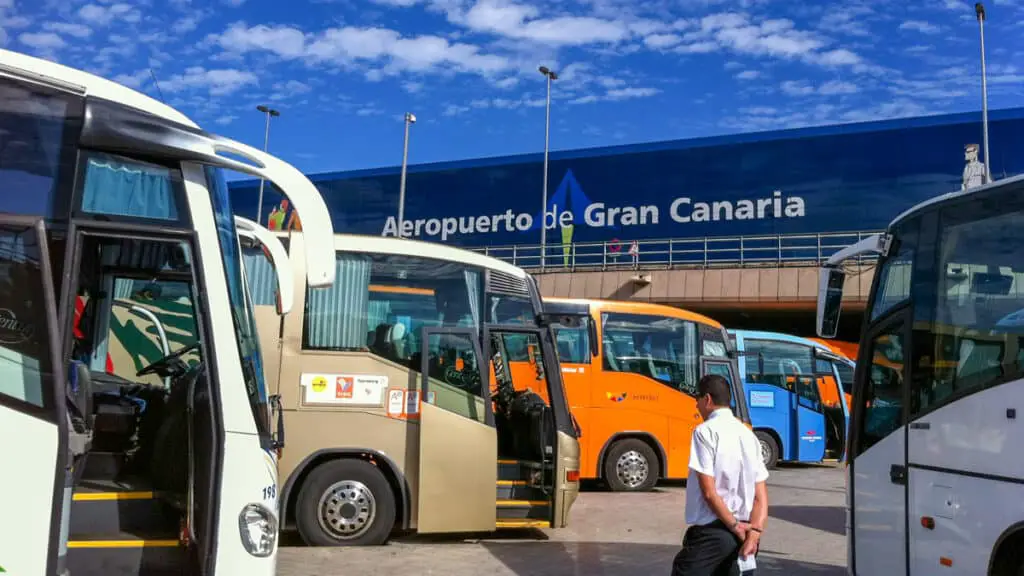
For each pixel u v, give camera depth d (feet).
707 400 15.89
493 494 27.07
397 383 27.17
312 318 27.07
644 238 109.70
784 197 101.76
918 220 19.63
